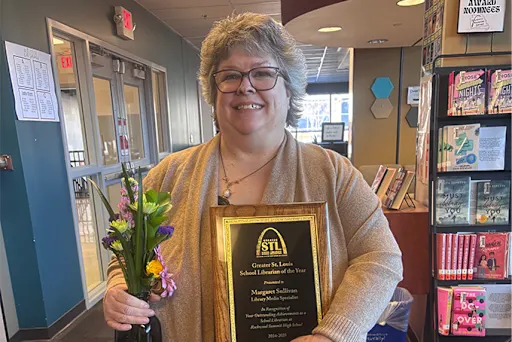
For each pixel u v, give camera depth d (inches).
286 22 100.3
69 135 110.7
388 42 128.0
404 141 145.6
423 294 75.0
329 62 352.8
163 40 188.9
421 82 75.4
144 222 30.8
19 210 87.1
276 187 35.4
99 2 122.4
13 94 82.7
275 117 35.6
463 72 60.8
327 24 99.8
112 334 95.2
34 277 90.1
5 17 81.0
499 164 62.4
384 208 74.2
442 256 65.6
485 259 64.9
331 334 29.1
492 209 64.1
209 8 167.8
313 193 35.2
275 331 31.1
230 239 31.9
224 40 34.1
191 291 33.8
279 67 35.2
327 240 32.4
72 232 103.3
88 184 119.0
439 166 64.4
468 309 65.2
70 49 112.0
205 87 37.9
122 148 145.8
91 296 113.6
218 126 38.5
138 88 166.6
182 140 221.6
